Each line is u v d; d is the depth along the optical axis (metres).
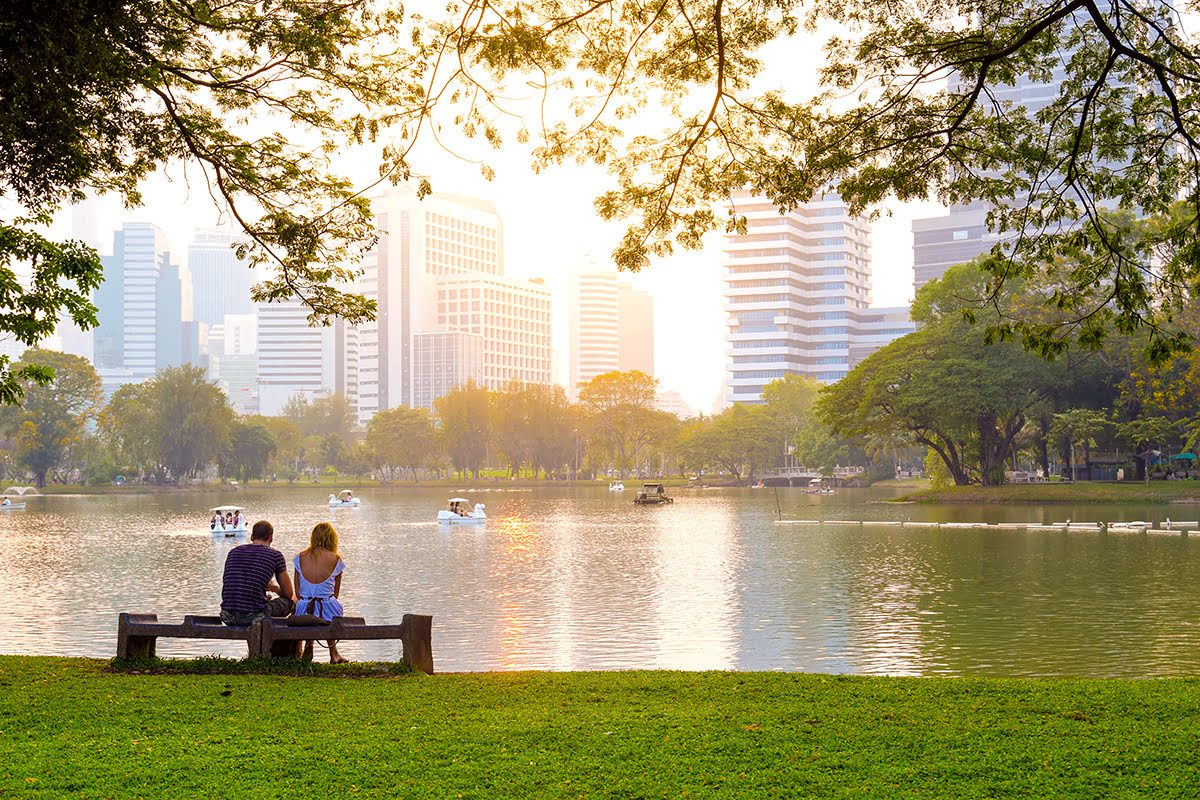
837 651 22.02
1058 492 84.75
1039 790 8.16
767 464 177.62
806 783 8.38
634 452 191.12
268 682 12.64
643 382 185.12
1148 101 16.36
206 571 41.03
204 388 154.25
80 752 9.22
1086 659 20.67
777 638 23.70
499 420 183.25
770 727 10.27
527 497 131.25
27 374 15.99
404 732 10.00
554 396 186.38
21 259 15.95
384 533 64.88
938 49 14.93
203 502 119.75
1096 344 16.53
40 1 12.23
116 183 17.25
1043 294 83.75
